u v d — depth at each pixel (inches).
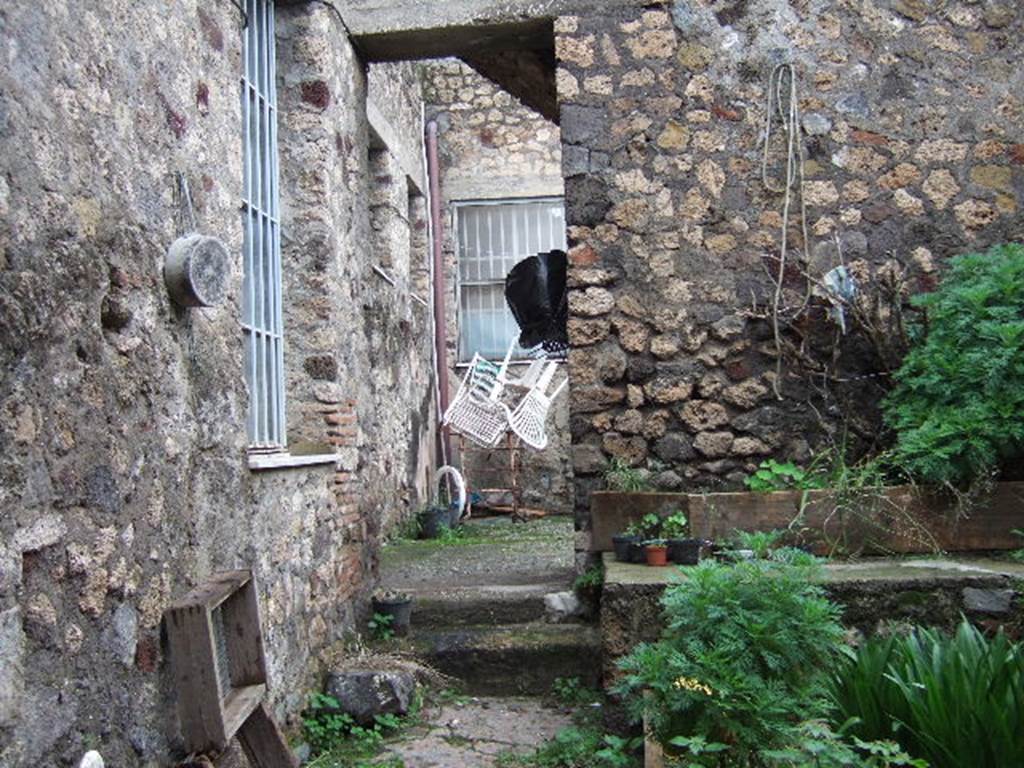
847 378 194.2
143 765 100.4
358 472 198.7
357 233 211.3
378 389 289.4
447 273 395.5
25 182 85.2
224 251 120.5
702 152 197.8
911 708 120.6
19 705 80.1
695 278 197.2
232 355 133.7
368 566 201.0
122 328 102.3
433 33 206.5
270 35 185.8
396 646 186.1
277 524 148.8
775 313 194.2
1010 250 184.7
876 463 180.7
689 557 173.6
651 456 197.5
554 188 392.8
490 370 375.9
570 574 223.3
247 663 120.8
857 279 195.6
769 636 117.4
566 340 247.3
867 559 174.1
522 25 203.9
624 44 199.0
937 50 196.5
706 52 198.2
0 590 78.4
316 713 160.1
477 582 219.1
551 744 153.3
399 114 333.4
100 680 93.4
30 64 87.2
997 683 119.6
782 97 197.5
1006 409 168.1
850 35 197.5
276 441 173.3
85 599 91.7
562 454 389.1
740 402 195.5
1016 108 195.5
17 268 83.2
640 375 197.5
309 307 185.5
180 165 120.1
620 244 198.4
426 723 166.7
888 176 196.7
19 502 82.0
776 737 112.6
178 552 112.6
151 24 113.6
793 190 197.2
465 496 371.9
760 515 181.5
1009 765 113.0
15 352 82.3
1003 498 173.2
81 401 93.0
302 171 186.5
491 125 394.9
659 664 118.6
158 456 108.9
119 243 102.0
